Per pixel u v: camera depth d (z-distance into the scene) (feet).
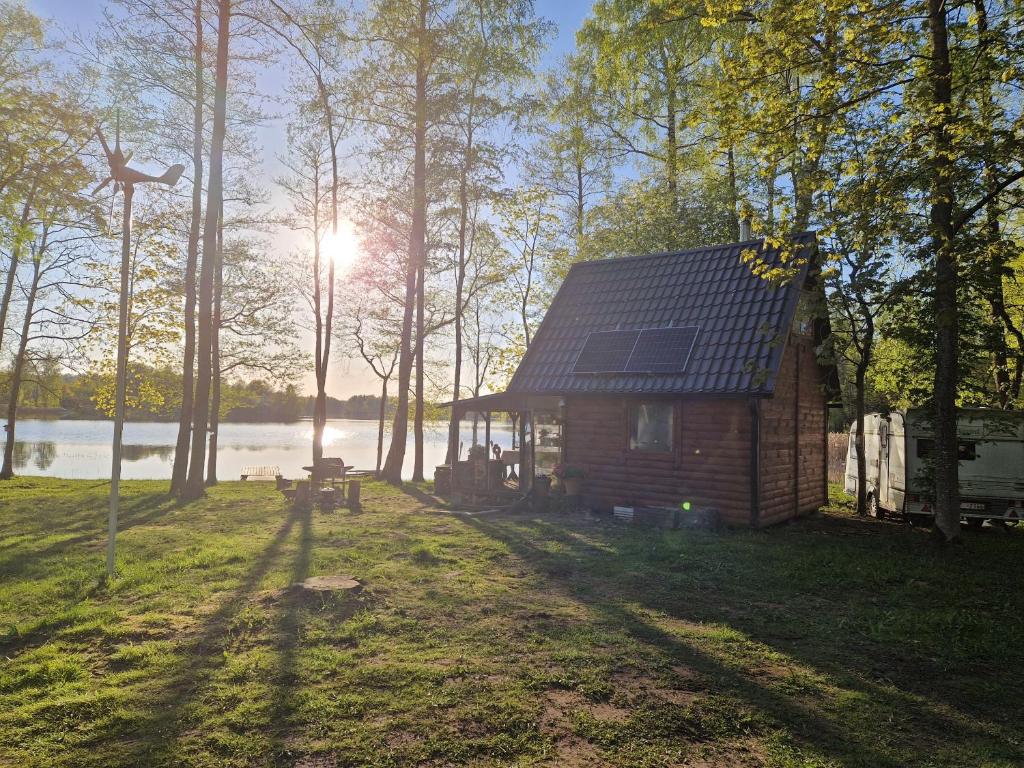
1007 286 54.03
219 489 68.90
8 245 51.11
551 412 54.08
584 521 45.55
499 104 72.33
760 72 38.37
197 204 62.75
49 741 13.75
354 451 166.50
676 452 46.52
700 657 19.53
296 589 24.70
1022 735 15.20
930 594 27.43
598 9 76.02
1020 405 51.26
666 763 13.50
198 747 13.70
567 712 15.66
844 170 37.68
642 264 57.82
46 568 29.12
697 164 76.23
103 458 131.44
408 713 15.40
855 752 14.15
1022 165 33.30
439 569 30.12
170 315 81.76
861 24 35.19
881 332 42.91
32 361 86.17
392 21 66.59
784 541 39.06
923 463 45.73
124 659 18.30
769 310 46.11
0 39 51.85
